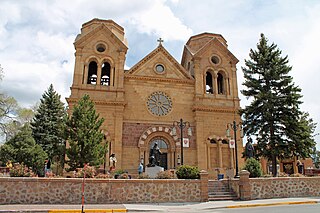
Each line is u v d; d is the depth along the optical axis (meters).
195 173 21.62
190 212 15.05
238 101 38.00
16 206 16.36
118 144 32.06
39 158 37.38
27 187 18.03
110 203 19.00
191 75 39.16
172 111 35.62
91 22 37.31
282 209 15.31
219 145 35.16
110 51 35.97
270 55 33.41
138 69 36.47
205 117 35.94
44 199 18.12
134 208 16.28
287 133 29.84
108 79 36.62
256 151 31.42
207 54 39.34
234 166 34.75
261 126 31.17
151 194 19.89
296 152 30.14
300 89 31.27
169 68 37.41
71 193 18.64
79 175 20.56
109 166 31.25
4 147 37.00
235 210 15.65
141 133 33.84
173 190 20.34
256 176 23.58
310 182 23.53
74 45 35.09
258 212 14.17
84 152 25.08
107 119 32.94
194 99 36.62
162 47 37.78
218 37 41.44
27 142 38.47
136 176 27.56
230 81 38.97
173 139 34.56
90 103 27.52
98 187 19.19
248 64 33.84
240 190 21.75
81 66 34.44
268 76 32.28
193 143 34.94
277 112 31.12
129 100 34.78
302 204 18.30
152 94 35.69
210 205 18.09
